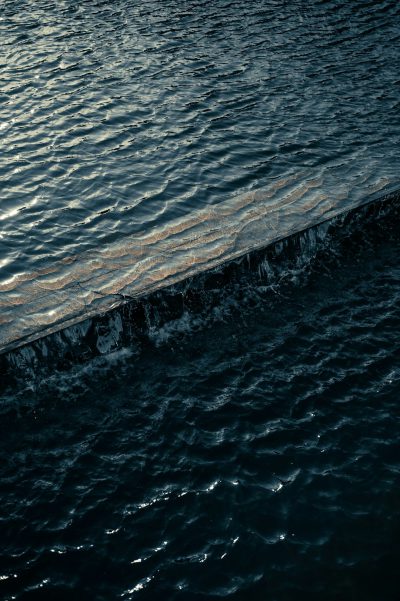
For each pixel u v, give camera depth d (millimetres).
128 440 15391
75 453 15062
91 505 13961
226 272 19359
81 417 15938
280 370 17234
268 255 20031
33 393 16438
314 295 19656
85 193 22219
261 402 16328
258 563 12844
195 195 22266
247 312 19047
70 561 12922
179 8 36625
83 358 17328
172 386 16781
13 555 13008
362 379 16953
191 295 18906
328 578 12594
